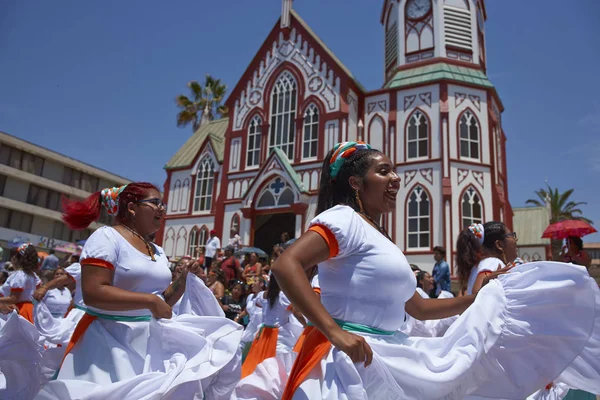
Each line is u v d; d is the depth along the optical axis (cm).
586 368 279
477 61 2358
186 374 302
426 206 2080
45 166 4922
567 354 250
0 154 4566
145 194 361
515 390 250
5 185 4606
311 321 193
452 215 2014
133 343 314
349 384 193
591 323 247
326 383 201
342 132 2225
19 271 752
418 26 2442
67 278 611
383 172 248
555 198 4684
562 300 252
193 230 2669
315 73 2384
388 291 219
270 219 2656
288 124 2411
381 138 2267
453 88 2186
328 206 258
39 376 412
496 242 467
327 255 211
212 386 359
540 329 252
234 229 2264
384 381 199
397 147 2206
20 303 747
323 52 2384
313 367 208
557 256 703
